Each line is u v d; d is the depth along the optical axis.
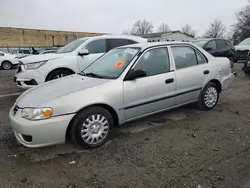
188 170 2.90
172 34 49.75
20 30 52.31
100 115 3.52
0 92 7.60
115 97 3.62
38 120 3.13
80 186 2.66
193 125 4.34
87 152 3.42
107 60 4.43
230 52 11.24
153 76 4.07
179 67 4.49
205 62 4.95
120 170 2.94
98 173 2.89
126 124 4.43
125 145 3.61
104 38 7.47
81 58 6.91
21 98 3.62
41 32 55.19
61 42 58.22
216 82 5.16
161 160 3.15
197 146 3.52
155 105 4.14
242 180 2.70
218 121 4.53
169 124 4.41
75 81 3.85
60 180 2.78
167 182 2.68
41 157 3.29
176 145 3.57
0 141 3.78
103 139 3.60
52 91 3.51
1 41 50.03
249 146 3.49
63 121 3.22
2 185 2.70
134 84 3.83
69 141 3.74
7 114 5.14
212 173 2.83
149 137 3.87
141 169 2.95
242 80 8.90
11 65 17.95
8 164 3.12
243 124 4.36
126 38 7.82
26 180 2.79
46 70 6.37
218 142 3.64
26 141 3.24
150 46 4.23
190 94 4.67
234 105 5.57
